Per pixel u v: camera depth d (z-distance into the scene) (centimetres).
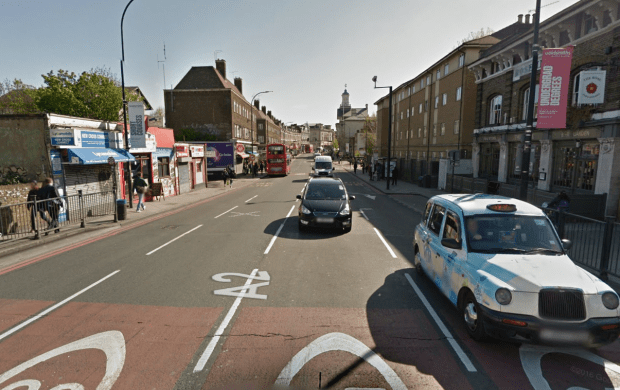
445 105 3064
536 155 1814
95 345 464
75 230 1148
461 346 461
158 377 397
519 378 396
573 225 768
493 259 477
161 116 5278
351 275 736
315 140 17525
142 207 1614
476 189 1944
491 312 424
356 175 4169
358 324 521
